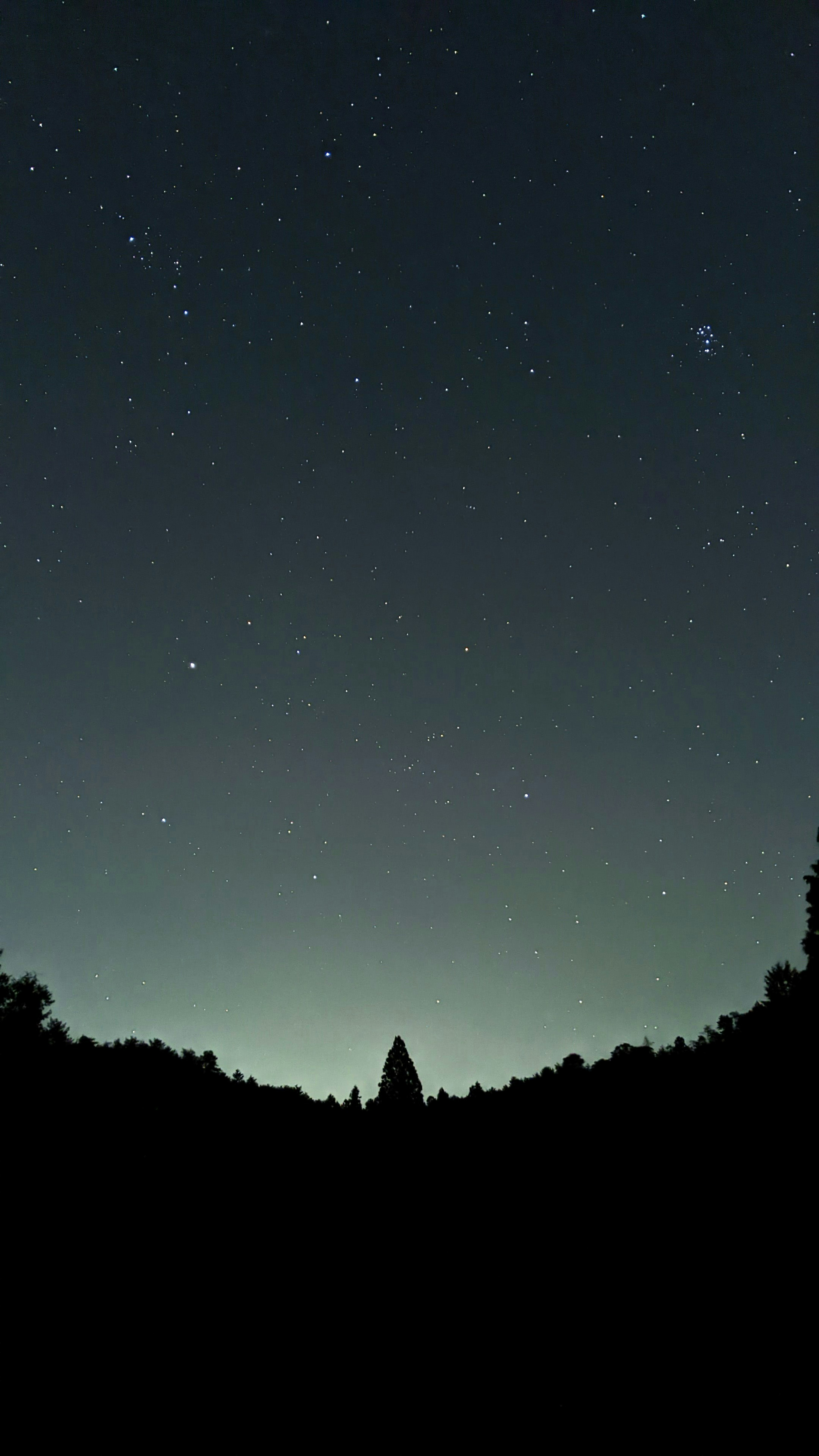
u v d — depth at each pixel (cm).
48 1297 1128
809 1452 746
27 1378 923
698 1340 1006
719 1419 829
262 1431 878
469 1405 938
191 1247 1438
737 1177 1490
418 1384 1009
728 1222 1338
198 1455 822
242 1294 1290
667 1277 1203
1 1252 1222
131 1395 927
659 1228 1384
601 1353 1024
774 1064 1892
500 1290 1309
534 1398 940
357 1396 973
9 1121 1648
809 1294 1048
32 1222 1348
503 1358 1062
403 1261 1524
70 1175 1565
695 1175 1556
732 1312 1058
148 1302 1191
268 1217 1694
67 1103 1828
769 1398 848
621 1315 1123
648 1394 901
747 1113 1744
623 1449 800
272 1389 985
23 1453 791
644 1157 1750
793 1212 1298
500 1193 1850
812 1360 899
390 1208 1881
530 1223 1605
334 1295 1345
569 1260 1373
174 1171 1789
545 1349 1070
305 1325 1209
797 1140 1545
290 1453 834
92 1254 1298
